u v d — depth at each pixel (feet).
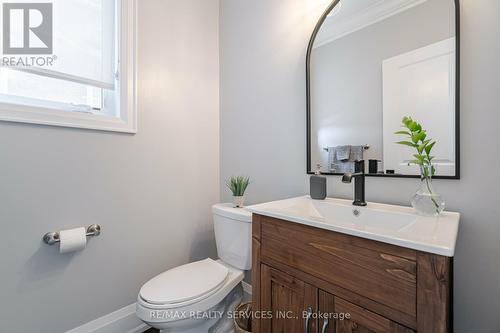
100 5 4.68
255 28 5.48
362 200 3.40
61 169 4.01
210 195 6.26
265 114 5.30
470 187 2.90
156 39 5.19
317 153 4.38
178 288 3.69
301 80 4.64
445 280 1.78
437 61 3.12
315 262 2.57
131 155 4.83
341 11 4.09
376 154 3.69
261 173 5.40
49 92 4.17
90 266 4.30
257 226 3.25
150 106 5.10
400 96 3.45
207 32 6.21
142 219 5.00
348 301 2.31
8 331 3.53
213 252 6.29
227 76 6.20
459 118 2.95
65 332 4.02
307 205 3.67
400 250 2.01
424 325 1.87
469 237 2.91
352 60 3.95
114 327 4.55
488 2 2.78
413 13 3.33
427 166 2.86
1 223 3.50
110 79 4.80
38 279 3.78
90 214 4.31
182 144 5.69
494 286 2.77
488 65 2.78
